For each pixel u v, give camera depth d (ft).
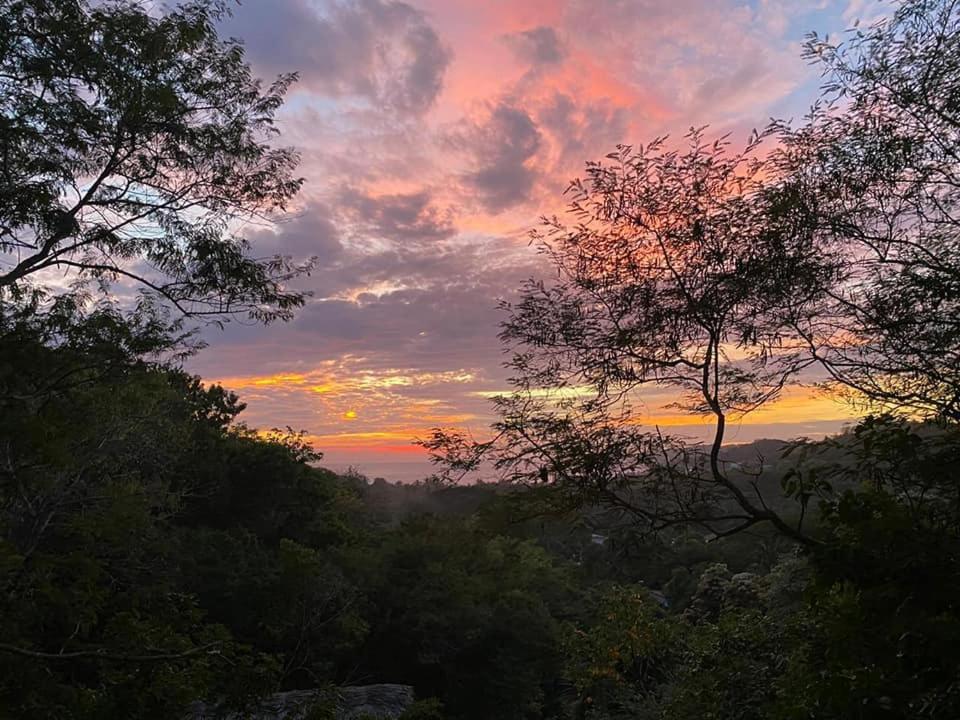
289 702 31.48
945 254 16.75
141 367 26.61
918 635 10.77
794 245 17.51
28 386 23.86
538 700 98.02
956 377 15.56
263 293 27.66
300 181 28.66
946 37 15.66
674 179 19.13
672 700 37.06
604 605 57.26
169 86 23.82
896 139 16.49
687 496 18.97
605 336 20.54
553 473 20.08
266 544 97.19
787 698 17.06
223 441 99.40
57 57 21.83
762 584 73.31
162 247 25.76
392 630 88.12
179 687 21.75
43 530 37.04
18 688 20.66
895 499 13.46
